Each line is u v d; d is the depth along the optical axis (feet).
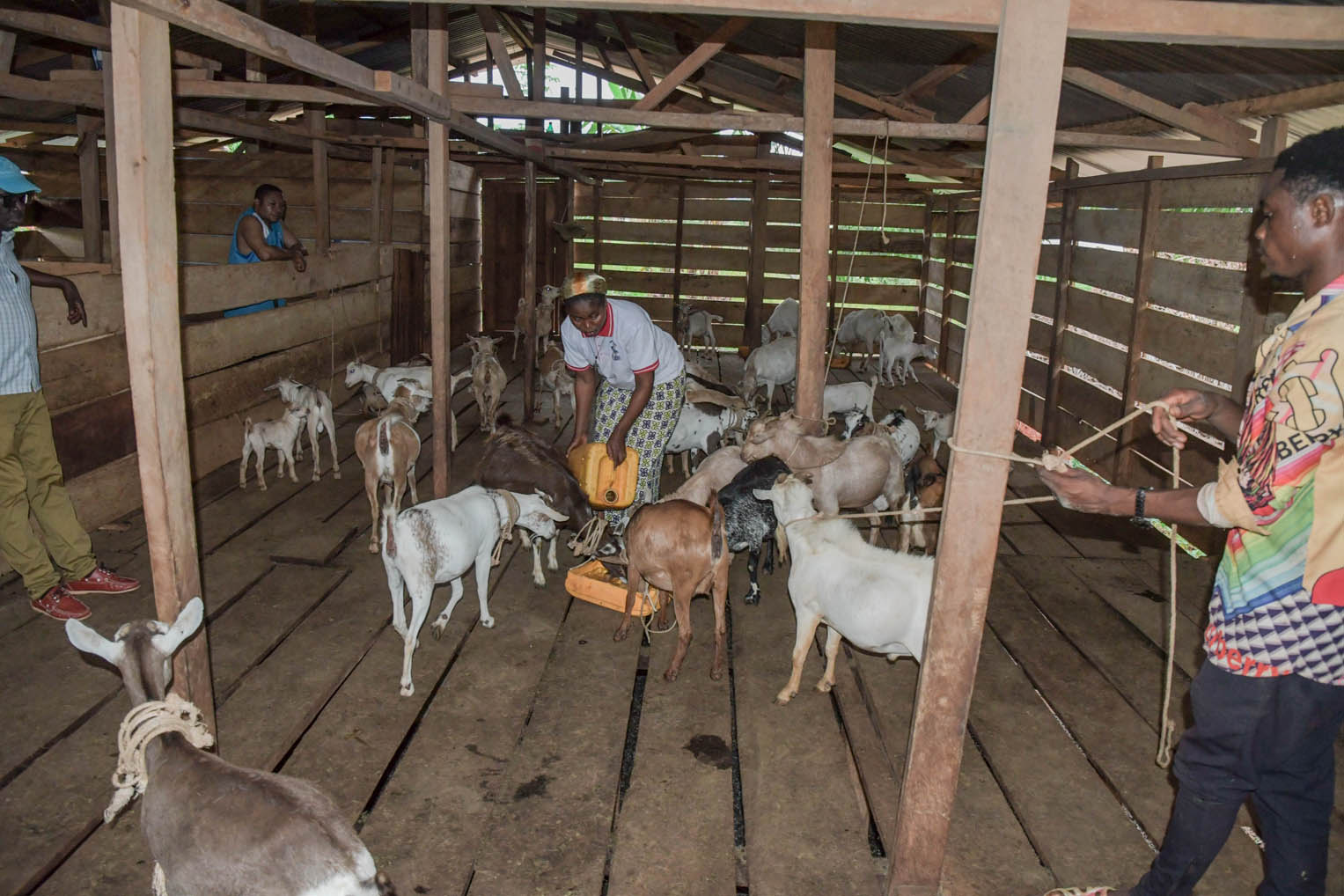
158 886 8.00
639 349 14.97
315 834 6.97
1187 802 7.69
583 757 11.83
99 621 14.98
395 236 40.32
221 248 37.70
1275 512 6.63
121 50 8.34
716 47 19.56
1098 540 21.07
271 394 26.66
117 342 19.58
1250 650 7.12
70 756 11.39
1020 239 7.66
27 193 13.66
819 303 17.06
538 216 48.34
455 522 13.57
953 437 8.14
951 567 8.36
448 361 20.47
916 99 27.76
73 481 18.38
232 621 15.20
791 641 15.52
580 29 39.14
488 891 9.41
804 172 16.58
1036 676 14.35
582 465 15.39
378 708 12.79
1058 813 11.03
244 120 28.12
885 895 9.37
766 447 17.16
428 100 17.03
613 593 16.08
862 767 11.78
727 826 10.57
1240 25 7.63
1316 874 7.55
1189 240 22.12
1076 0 7.57
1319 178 6.55
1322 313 6.47
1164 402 7.97
